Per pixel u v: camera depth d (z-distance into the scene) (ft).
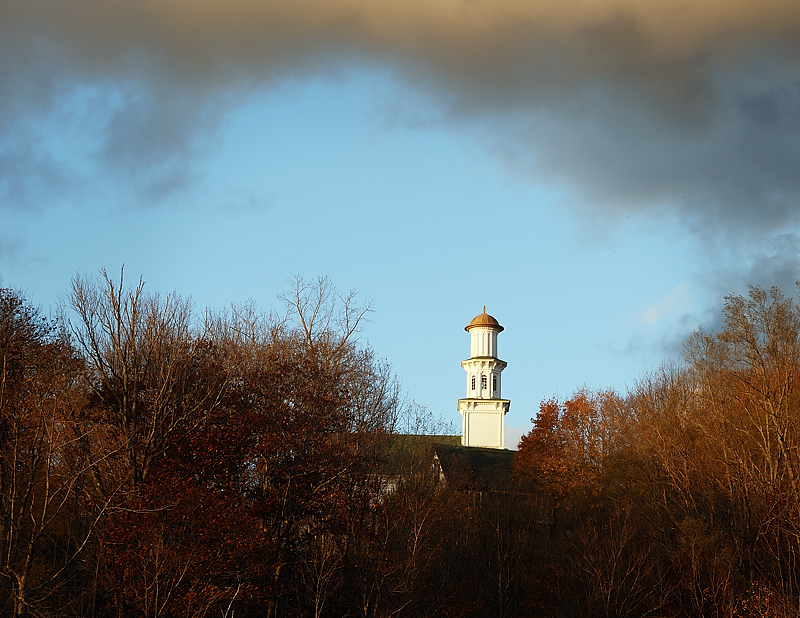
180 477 149.07
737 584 177.78
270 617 158.92
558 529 235.81
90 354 161.17
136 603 133.80
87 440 143.54
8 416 132.87
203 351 180.14
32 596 130.11
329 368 196.95
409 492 193.88
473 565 208.85
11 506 123.65
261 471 169.37
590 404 296.71
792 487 183.21
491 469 303.89
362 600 166.50
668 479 210.79
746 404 215.31
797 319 224.94
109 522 139.13
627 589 188.24
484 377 368.68
